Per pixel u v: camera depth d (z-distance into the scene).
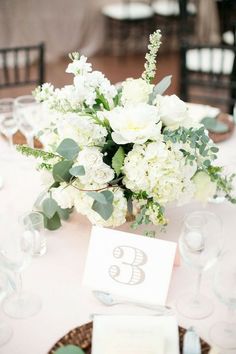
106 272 1.27
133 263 1.26
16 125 1.94
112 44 5.48
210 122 1.93
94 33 5.38
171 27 5.35
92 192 1.24
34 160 1.87
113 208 1.28
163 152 1.24
